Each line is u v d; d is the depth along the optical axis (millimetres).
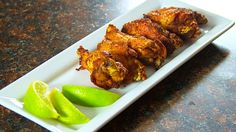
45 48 490
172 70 456
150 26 486
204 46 494
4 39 494
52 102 405
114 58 446
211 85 458
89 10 557
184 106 432
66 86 427
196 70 474
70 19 538
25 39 498
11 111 413
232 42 521
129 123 410
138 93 423
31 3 556
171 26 500
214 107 434
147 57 463
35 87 408
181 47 502
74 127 393
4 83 442
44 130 400
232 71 478
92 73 440
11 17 528
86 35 516
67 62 465
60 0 567
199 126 414
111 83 437
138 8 546
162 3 558
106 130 402
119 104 408
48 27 520
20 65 465
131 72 448
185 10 510
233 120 422
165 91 445
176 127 411
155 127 409
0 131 396
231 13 582
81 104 422
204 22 530
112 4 574
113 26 483
